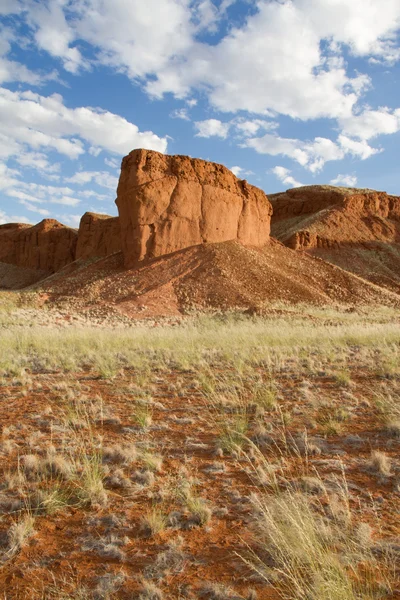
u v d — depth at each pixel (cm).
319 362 990
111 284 4191
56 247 9731
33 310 3136
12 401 690
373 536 287
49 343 1361
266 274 4525
